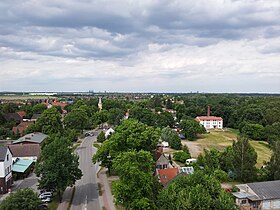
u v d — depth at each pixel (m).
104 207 55.16
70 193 62.75
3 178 63.00
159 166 76.44
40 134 112.44
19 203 41.78
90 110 199.00
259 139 149.75
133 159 51.31
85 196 61.00
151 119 162.88
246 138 78.56
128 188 47.53
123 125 74.25
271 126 148.38
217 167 80.06
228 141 146.75
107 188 66.06
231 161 77.88
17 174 74.06
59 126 125.75
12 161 75.75
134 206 46.47
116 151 70.69
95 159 74.88
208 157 82.12
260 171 78.25
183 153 98.31
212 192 45.03
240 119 183.62
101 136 124.81
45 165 55.50
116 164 55.31
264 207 57.91
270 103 199.25
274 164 73.94
